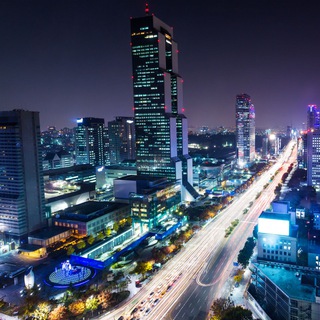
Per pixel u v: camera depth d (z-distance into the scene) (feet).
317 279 538.47
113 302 592.60
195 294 616.80
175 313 557.33
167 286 651.66
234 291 620.90
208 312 556.51
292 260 634.02
